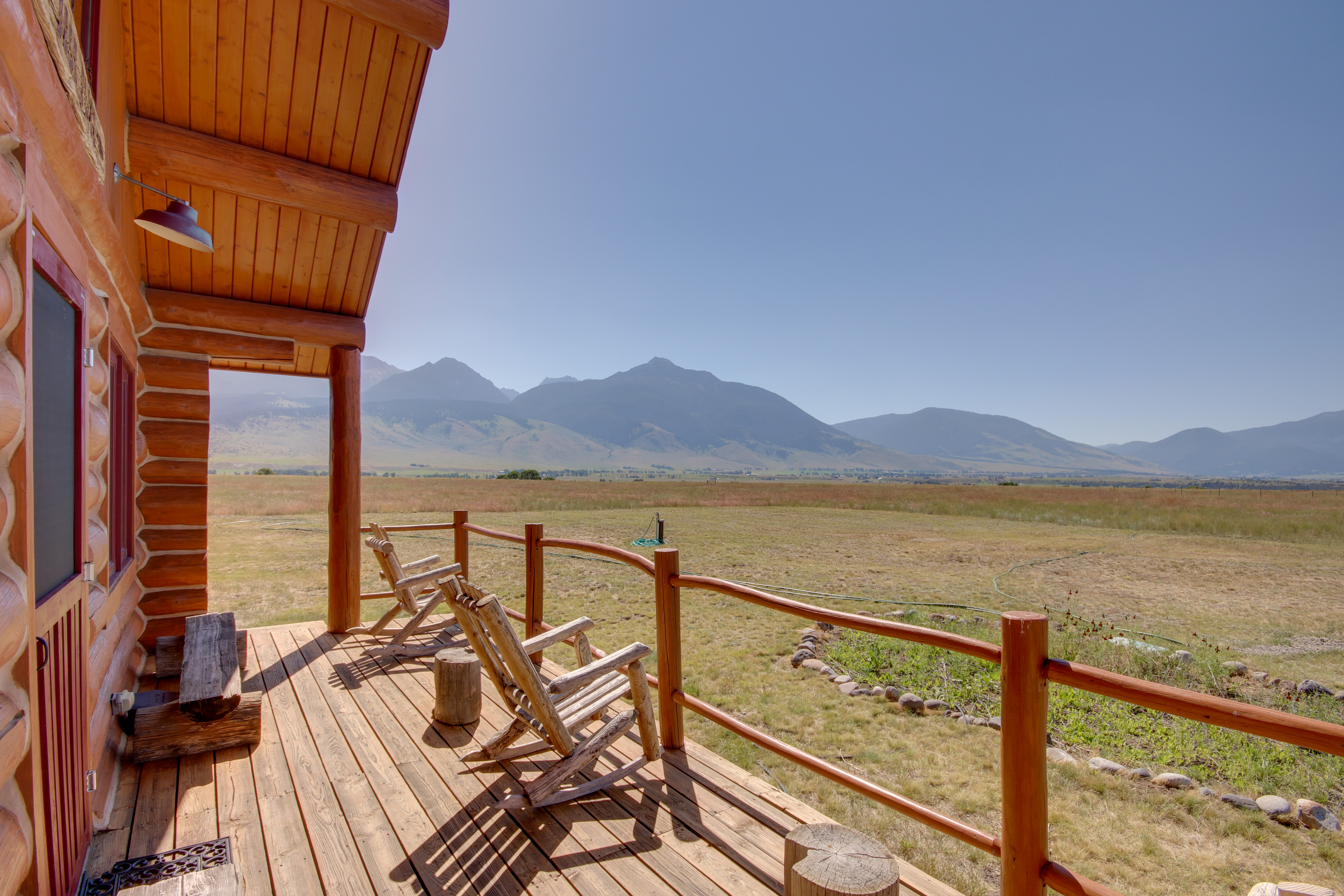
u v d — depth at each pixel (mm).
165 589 4328
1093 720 4582
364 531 5137
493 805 2504
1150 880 2852
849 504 32250
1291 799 3551
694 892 1979
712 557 13078
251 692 3668
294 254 4488
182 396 4402
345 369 4922
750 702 4859
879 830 3152
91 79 2416
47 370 1682
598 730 2904
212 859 2111
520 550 13961
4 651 1216
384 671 4113
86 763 2092
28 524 1377
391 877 2059
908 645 6297
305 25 3617
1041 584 10555
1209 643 6855
